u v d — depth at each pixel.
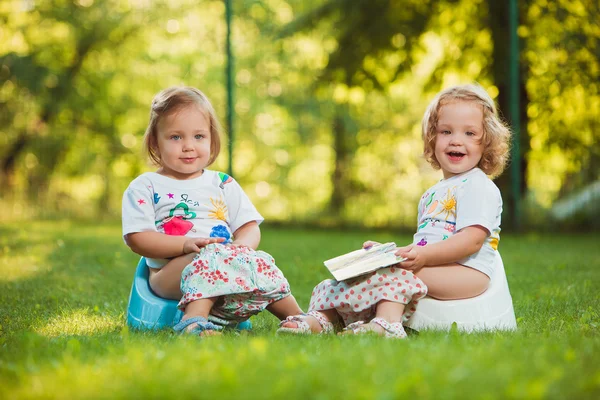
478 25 11.31
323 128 16.31
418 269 3.56
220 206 3.89
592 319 3.82
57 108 15.38
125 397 2.09
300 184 18.11
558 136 10.66
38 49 15.88
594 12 10.35
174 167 3.81
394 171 12.33
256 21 16.17
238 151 18.09
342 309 3.49
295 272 6.23
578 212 10.54
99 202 14.01
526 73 10.51
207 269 3.44
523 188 10.65
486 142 3.85
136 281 3.81
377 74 11.98
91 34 15.95
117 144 16.28
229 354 2.51
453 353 2.53
